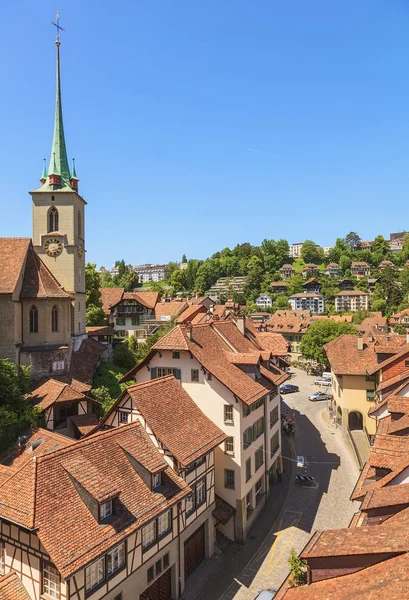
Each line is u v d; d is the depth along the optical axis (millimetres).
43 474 20234
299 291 198500
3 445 31516
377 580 12148
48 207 53094
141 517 21859
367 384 51688
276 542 31547
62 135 55906
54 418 37188
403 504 16891
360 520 22234
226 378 32969
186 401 31609
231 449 32156
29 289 43031
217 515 30484
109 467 23016
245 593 26031
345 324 90125
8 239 45156
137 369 36125
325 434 54562
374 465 23109
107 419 29594
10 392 33938
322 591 13078
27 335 42875
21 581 19766
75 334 53531
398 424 26797
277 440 41969
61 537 18578
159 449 26484
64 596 18234
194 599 25625
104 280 193250
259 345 47844
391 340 58625
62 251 53000
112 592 20625
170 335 35156
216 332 40438
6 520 19266
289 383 86438
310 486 40281
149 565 23234
